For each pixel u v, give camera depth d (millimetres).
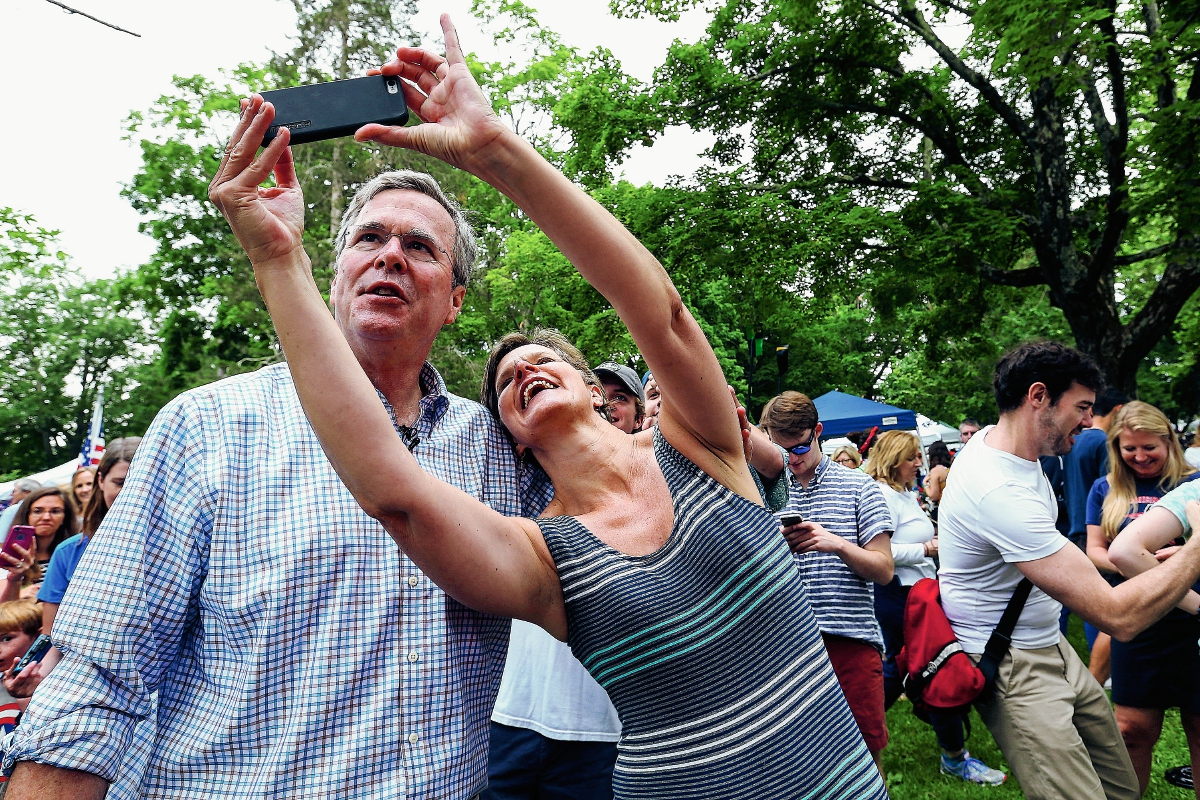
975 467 2439
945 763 4023
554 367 1494
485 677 1468
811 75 12906
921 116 12766
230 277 20516
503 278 17000
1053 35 8359
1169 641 2928
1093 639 3975
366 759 1252
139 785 1222
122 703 1186
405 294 1437
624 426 2975
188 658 1295
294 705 1238
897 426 12781
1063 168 11328
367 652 1286
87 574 1196
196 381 21688
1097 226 12094
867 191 13250
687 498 1292
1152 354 23844
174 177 21172
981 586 2471
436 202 1563
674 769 1173
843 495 3059
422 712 1312
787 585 1274
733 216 11875
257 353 21484
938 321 14727
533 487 1710
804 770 1165
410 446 1517
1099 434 4555
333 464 1094
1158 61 9078
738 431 1382
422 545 1146
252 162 1047
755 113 13242
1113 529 3434
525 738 2371
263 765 1213
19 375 38219
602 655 1238
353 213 1555
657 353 1250
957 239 10938
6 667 3316
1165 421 3348
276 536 1274
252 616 1245
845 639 2912
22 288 37375
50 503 4094
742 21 13445
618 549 1304
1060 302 11602
